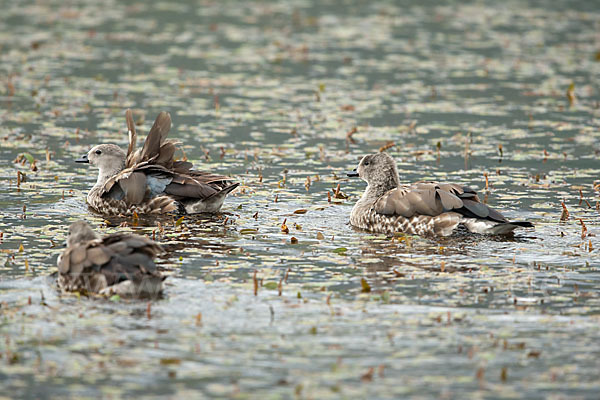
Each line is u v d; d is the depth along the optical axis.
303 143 22.95
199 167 20.45
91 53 33.75
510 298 12.14
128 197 16.78
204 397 9.23
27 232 15.38
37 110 25.53
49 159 20.80
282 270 13.40
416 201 15.70
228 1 46.34
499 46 36.59
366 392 9.35
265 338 10.66
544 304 11.91
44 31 37.50
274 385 9.49
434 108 26.89
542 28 40.53
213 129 24.14
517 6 46.22
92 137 22.91
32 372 9.74
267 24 40.59
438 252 14.45
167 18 41.44
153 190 16.95
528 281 12.90
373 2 46.97
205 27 39.66
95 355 10.14
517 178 19.77
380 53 35.06
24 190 18.41
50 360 10.01
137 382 9.55
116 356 10.12
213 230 15.80
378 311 11.59
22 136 22.72
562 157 21.62
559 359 10.12
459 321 11.24
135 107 26.27
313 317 11.34
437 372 9.80
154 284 12.05
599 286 12.67
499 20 42.34
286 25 40.47
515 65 33.16
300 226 16.14
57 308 11.48
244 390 9.38
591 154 21.91
